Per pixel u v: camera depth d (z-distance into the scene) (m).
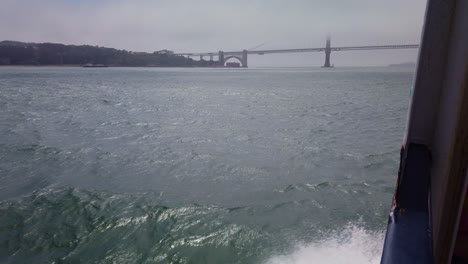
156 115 27.53
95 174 12.24
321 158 13.89
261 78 101.88
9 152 15.22
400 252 2.62
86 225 8.29
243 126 22.06
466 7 2.41
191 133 19.81
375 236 7.51
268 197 9.91
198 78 99.12
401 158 3.13
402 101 37.12
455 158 2.42
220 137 18.55
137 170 12.73
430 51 2.86
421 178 2.96
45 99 40.12
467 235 2.98
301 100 39.19
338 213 8.70
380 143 16.50
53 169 12.84
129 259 6.90
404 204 2.94
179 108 32.06
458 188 2.46
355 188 10.41
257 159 13.98
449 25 2.75
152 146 16.55
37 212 9.02
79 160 14.09
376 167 12.51
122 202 9.65
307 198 9.73
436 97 2.92
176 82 78.44
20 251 7.28
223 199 9.83
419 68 2.93
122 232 7.93
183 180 11.55
